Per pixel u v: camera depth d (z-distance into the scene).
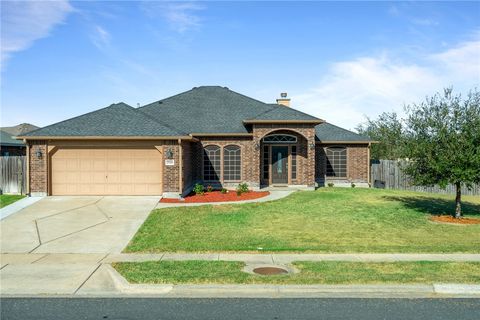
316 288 8.70
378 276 9.34
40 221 15.83
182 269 9.99
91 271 10.11
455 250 12.02
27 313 7.45
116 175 20.89
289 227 15.25
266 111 25.28
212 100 28.98
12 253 11.94
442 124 16.50
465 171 15.65
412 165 17.41
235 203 19.72
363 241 13.34
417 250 12.01
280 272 9.85
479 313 7.44
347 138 28.03
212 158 25.72
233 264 10.47
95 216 16.61
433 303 7.98
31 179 20.69
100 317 7.25
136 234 14.05
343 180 28.25
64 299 8.25
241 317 7.23
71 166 20.88
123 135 20.28
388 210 18.83
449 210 19.36
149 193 20.95
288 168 26.11
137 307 7.76
